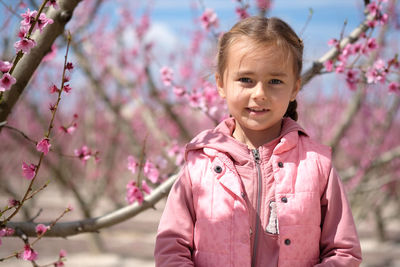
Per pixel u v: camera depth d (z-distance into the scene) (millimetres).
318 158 1465
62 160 7266
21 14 1620
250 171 1443
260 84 1386
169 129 7391
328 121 9586
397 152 5273
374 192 7113
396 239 11109
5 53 2895
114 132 9484
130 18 7934
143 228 12758
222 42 1528
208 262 1354
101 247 9008
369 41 2461
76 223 2170
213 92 3186
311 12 1996
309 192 1394
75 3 1938
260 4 3697
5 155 9547
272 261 1361
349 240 1367
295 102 1712
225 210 1373
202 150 1513
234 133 1577
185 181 1481
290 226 1351
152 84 5441
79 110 11344
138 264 8406
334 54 2361
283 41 1401
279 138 1497
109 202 12672
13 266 7371
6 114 1915
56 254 8828
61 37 2875
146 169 2475
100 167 10445
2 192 7598
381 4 2412
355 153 9148
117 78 5938
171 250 1396
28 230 2070
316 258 1385
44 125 6984
